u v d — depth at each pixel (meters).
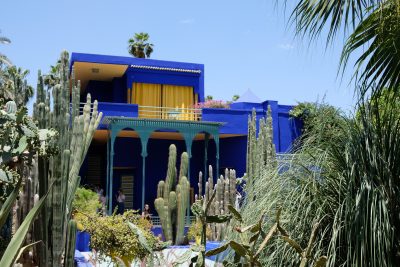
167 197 13.73
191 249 2.56
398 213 3.93
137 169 22.22
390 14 3.98
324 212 4.07
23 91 16.98
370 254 3.70
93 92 24.36
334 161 4.40
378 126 4.31
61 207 6.15
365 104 4.46
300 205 4.05
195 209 2.58
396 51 4.12
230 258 4.50
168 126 19.02
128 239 6.35
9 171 4.89
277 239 4.01
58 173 6.09
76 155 7.51
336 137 4.55
